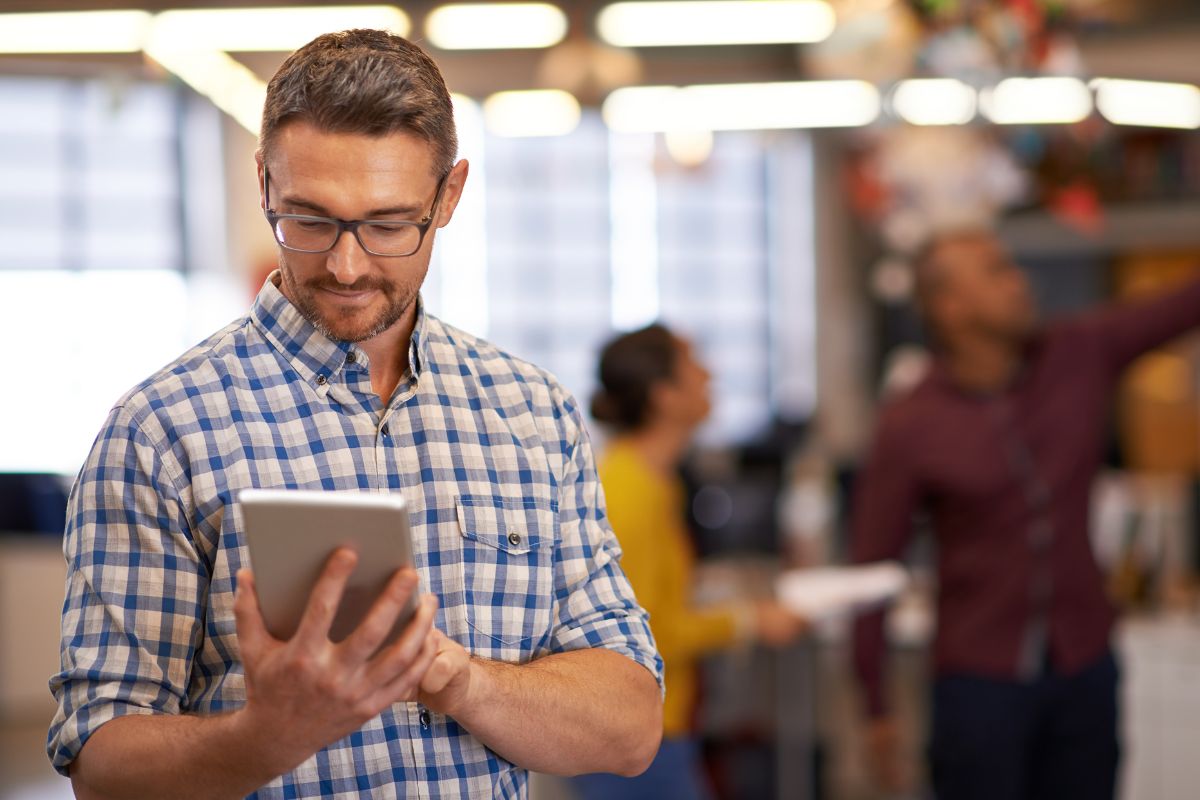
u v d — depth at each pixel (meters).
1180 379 7.65
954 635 3.06
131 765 1.24
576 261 9.93
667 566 2.87
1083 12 4.07
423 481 1.44
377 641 1.13
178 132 8.94
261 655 1.16
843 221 9.88
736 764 4.66
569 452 1.57
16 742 6.32
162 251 8.93
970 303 3.04
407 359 1.49
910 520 3.22
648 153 8.38
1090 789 3.02
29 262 8.74
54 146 8.73
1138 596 4.62
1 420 8.74
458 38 4.87
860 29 3.87
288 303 1.43
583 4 4.62
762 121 5.41
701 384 2.96
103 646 1.32
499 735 1.34
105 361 8.87
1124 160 7.25
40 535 7.40
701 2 4.58
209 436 1.36
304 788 1.34
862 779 5.12
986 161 4.62
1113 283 8.15
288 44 4.79
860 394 9.68
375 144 1.31
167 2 4.46
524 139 9.78
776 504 6.00
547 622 1.48
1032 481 3.02
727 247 10.13
